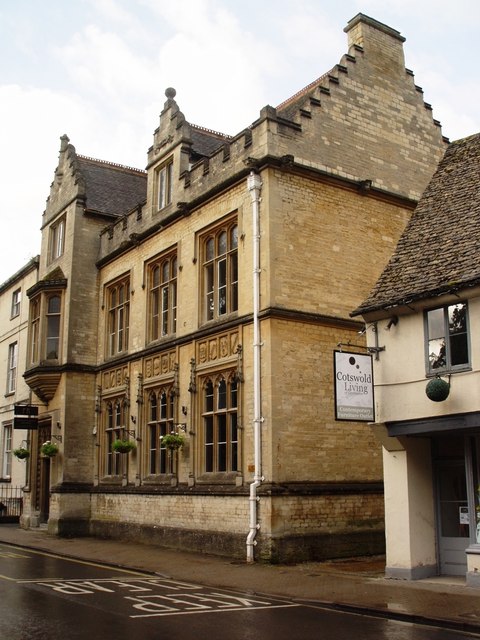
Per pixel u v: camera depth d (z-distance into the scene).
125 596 11.20
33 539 22.09
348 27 20.69
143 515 20.52
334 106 18.88
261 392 16.42
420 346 13.30
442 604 10.44
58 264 26.61
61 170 27.83
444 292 12.68
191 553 17.48
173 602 10.74
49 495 25.41
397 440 13.52
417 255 14.43
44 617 9.25
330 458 16.88
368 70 19.98
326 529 16.27
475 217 14.12
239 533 16.36
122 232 24.23
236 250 18.33
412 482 13.50
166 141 21.88
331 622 9.37
